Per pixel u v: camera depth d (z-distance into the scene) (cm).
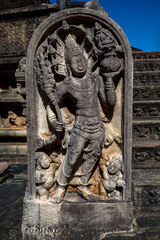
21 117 409
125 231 165
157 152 245
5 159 377
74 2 340
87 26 165
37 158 169
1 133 398
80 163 172
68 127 171
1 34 389
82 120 160
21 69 168
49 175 168
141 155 246
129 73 159
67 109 175
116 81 170
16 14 376
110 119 175
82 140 160
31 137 165
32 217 166
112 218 165
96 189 178
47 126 175
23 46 384
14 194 241
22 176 302
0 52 393
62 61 165
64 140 168
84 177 172
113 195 170
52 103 160
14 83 411
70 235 160
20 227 177
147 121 265
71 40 160
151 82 350
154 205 208
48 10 364
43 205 164
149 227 172
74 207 164
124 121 163
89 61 168
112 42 156
